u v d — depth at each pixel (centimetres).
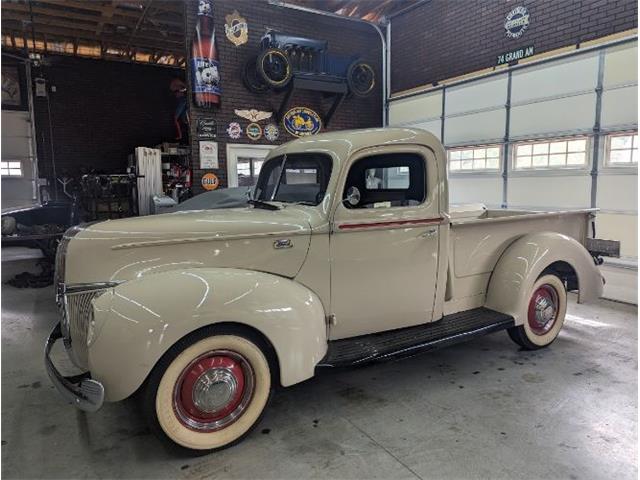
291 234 232
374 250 253
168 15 859
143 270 215
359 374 291
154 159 795
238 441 212
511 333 320
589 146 536
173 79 1187
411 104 777
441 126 725
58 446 214
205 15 648
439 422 231
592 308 433
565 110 555
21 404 255
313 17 753
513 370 295
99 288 211
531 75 589
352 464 197
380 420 233
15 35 971
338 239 243
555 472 190
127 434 225
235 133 702
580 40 535
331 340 251
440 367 302
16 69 1005
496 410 242
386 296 261
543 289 322
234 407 211
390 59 818
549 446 209
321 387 273
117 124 1137
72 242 219
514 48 609
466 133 684
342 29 782
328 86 720
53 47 1061
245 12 691
